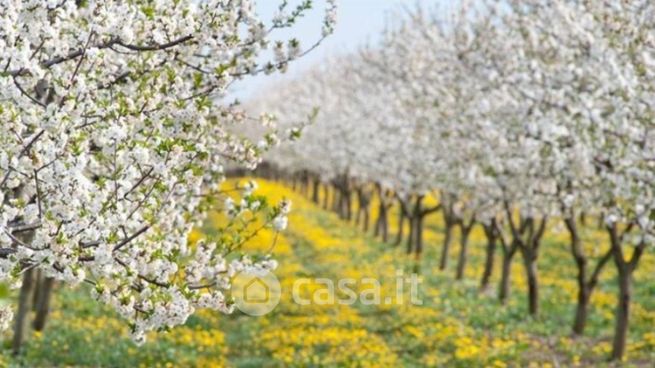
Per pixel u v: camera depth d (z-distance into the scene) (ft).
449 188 87.45
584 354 59.62
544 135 52.65
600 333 68.03
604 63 47.83
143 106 26.66
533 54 62.34
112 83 28.66
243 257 27.27
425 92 94.53
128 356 56.75
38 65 23.72
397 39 112.68
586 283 67.21
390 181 124.88
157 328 24.80
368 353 58.29
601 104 52.16
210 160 32.01
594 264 109.29
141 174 25.76
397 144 114.52
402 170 113.91
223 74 28.78
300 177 277.64
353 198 238.48
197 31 27.63
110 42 26.18
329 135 173.17
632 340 64.54
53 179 22.29
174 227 31.53
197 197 32.86
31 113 22.74
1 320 22.86
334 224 173.17
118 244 23.88
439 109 85.10
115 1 26.86
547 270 107.65
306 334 65.00
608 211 53.88
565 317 75.66
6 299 23.18
